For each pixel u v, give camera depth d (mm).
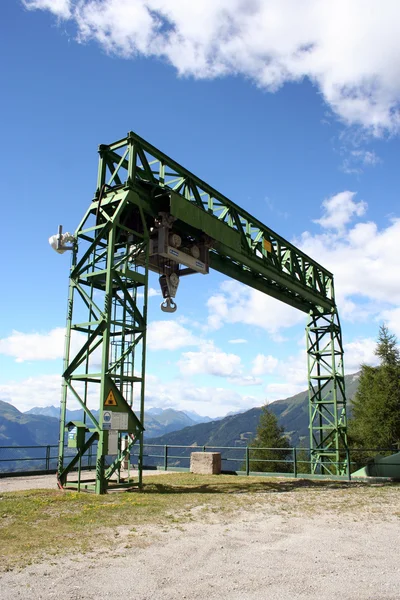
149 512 10523
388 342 48125
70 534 8320
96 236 15445
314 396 30797
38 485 15602
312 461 29469
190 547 7672
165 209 17297
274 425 58250
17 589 5586
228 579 6141
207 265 19219
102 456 13445
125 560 6863
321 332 31391
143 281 15859
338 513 11164
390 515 10969
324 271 30656
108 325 14289
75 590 5625
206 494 13750
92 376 14336
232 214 21484
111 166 16922
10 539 7867
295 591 5719
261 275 25953
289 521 10094
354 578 6230
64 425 14781
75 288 15562
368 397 46281
